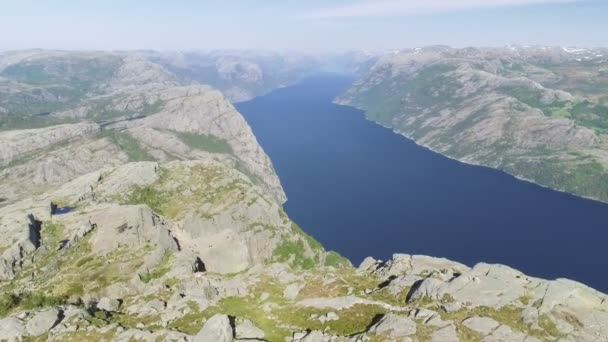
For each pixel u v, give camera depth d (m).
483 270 75.31
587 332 58.28
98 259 127.12
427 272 89.75
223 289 92.56
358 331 65.50
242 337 65.06
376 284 87.50
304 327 69.44
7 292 105.38
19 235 132.75
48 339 65.88
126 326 72.12
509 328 59.72
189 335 64.12
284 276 97.56
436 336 59.00
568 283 68.31
